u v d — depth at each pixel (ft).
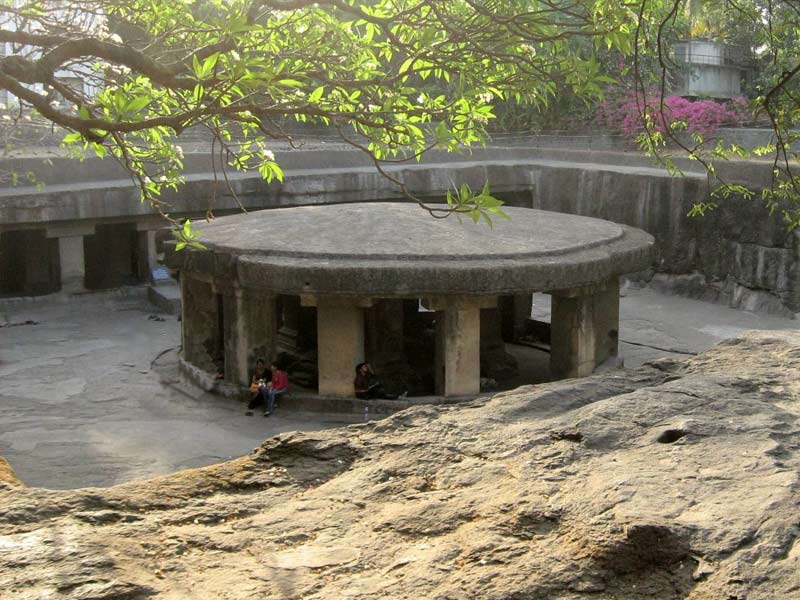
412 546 12.00
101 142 18.01
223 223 59.36
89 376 60.85
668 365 19.80
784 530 11.03
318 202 81.25
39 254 79.30
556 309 54.95
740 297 74.02
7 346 68.08
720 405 15.76
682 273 78.02
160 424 51.34
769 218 71.61
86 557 11.57
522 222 59.77
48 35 19.65
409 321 61.87
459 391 51.60
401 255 50.44
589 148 94.58
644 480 12.72
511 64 21.21
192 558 12.00
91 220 77.00
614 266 53.42
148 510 13.67
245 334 53.67
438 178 85.40
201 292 58.54
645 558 11.16
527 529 12.12
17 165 73.92
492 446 14.90
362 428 16.56
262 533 12.59
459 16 21.68
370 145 23.73
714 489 12.35
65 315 76.33
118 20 24.63
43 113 17.52
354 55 23.06
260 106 19.06
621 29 19.84
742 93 105.40
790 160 71.97
